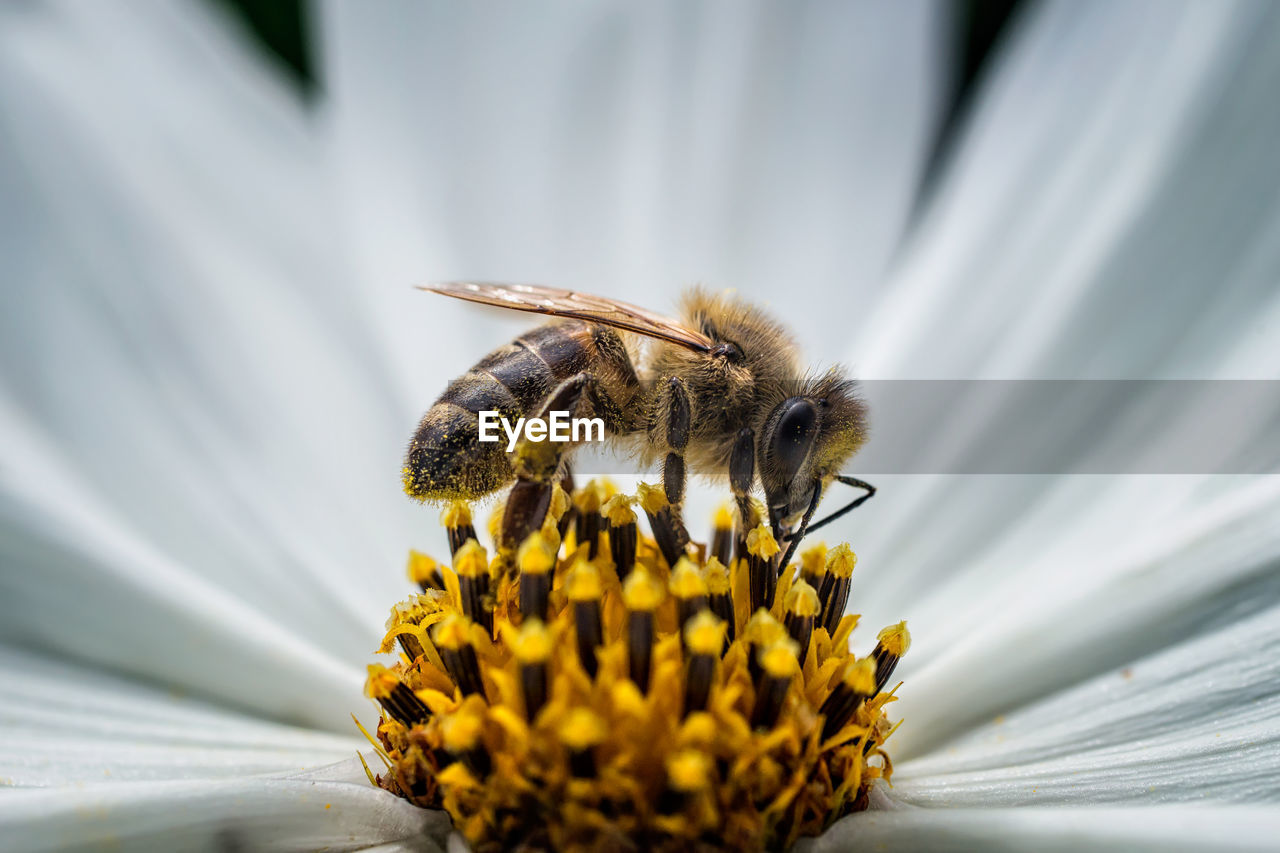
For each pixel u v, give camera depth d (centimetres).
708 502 7
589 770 5
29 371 7
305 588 7
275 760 6
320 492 7
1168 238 7
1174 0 7
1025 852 5
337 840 6
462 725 6
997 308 7
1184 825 5
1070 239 7
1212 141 7
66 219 7
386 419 7
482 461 6
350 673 6
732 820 5
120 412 7
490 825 6
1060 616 6
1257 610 6
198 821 6
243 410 7
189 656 6
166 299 7
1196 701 6
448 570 6
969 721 6
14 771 6
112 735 6
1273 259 7
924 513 7
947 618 7
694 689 5
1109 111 7
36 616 6
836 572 6
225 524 7
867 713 6
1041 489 7
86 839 5
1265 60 7
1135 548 6
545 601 6
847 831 6
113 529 7
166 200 7
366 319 7
